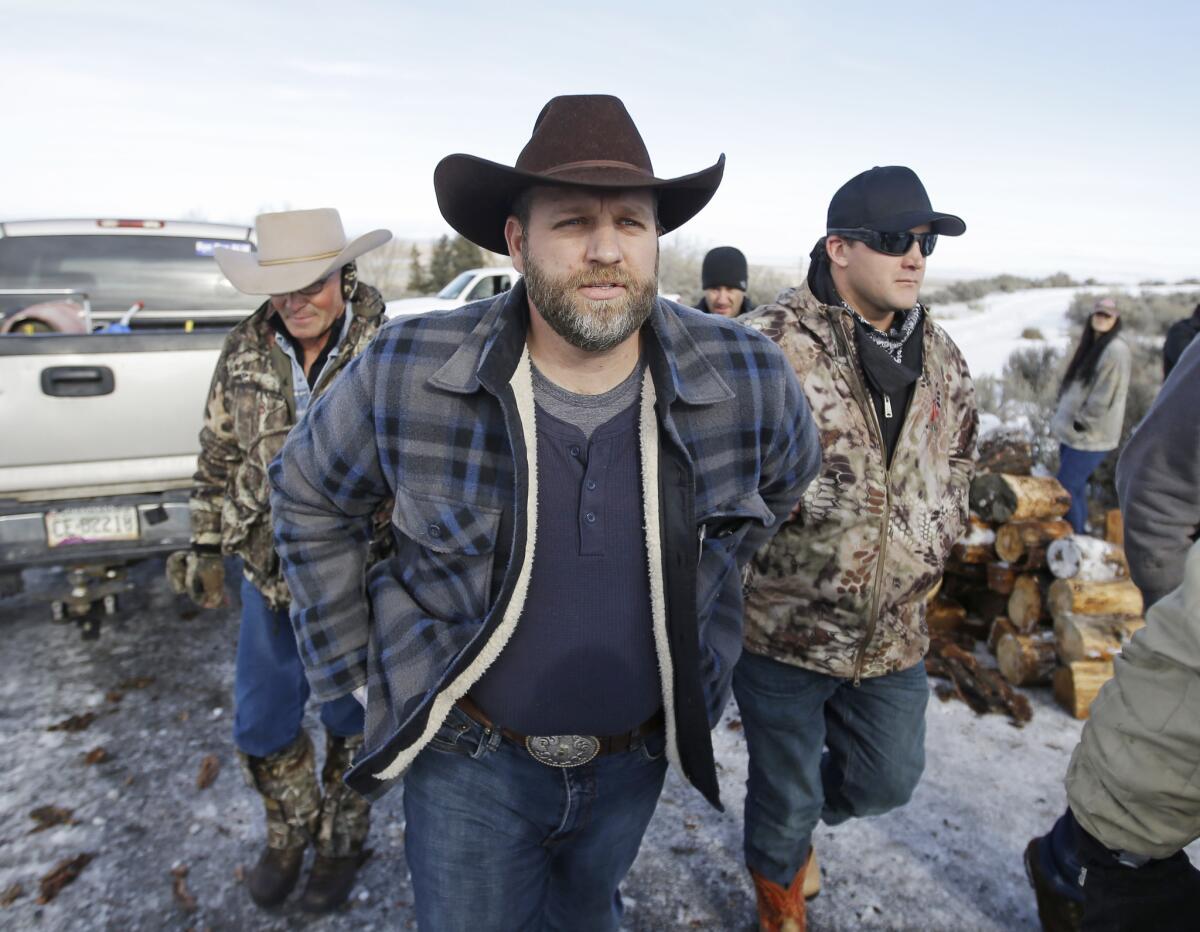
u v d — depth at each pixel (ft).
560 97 4.42
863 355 6.81
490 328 4.68
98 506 12.37
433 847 5.19
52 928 7.91
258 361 7.82
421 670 4.94
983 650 13.29
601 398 4.63
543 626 4.70
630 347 4.62
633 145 4.33
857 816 7.66
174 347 12.55
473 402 4.62
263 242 7.54
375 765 4.94
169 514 12.62
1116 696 5.24
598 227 4.24
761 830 7.34
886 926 7.92
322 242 7.61
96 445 12.24
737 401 4.91
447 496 4.67
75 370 12.03
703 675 5.28
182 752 10.90
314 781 8.26
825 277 7.15
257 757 7.87
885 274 6.73
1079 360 19.07
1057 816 9.49
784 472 5.54
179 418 12.64
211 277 18.99
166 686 12.71
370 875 8.64
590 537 4.59
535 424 4.56
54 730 11.40
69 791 10.04
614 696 4.88
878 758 7.22
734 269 15.57
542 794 5.16
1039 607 12.47
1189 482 6.00
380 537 6.56
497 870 5.22
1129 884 5.48
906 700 7.16
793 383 5.27
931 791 9.95
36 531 12.19
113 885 8.49
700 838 9.26
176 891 8.41
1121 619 11.80
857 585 6.72
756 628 6.97
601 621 4.73
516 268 4.63
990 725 11.43
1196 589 4.72
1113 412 18.67
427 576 4.97
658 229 5.12
